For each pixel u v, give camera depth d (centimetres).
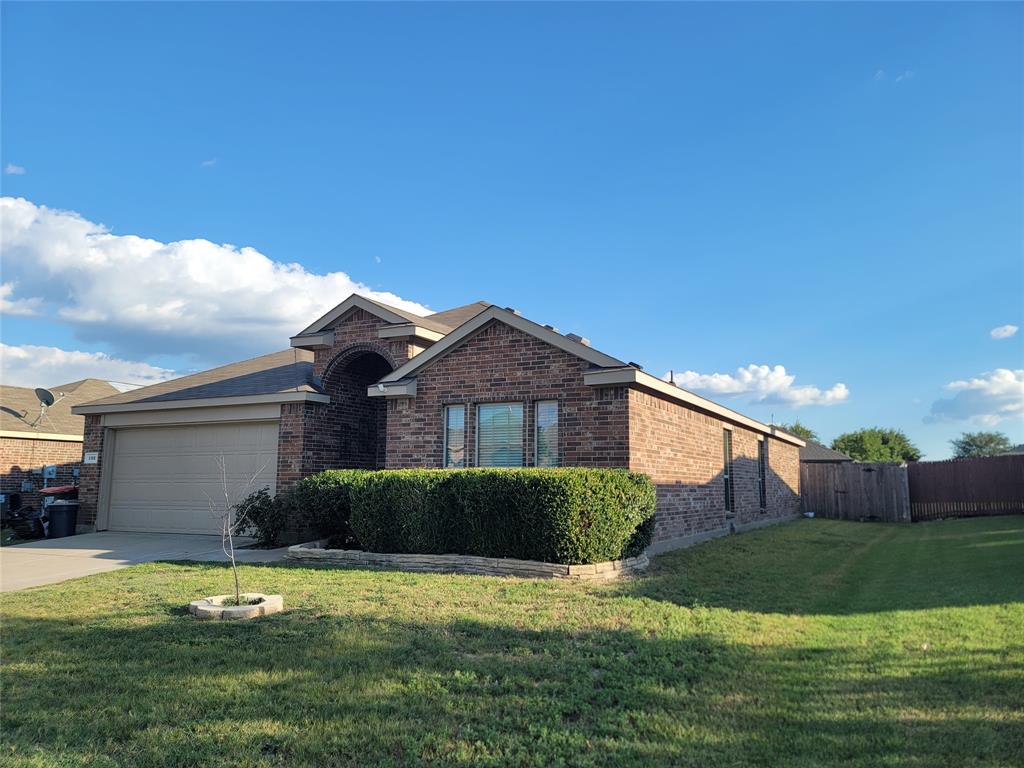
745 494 1814
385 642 596
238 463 1548
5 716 441
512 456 1248
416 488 1055
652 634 634
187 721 429
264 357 1952
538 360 1230
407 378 1359
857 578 992
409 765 368
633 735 409
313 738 403
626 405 1135
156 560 1166
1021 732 405
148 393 1770
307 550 1134
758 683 502
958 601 772
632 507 1021
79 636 627
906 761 368
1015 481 2241
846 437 5191
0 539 1708
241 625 657
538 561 960
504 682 494
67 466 2325
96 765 371
